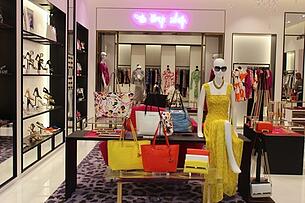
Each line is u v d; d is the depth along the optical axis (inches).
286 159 210.7
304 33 373.7
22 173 194.1
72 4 298.8
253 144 168.6
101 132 165.6
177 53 398.0
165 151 144.8
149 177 143.7
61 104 275.4
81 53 351.6
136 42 398.0
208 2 370.3
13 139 183.9
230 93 167.0
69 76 293.7
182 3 371.6
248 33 371.2
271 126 213.0
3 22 180.4
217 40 392.8
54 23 268.5
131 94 176.1
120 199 144.4
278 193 174.6
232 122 169.8
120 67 399.2
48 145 248.2
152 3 371.6
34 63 239.8
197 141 157.1
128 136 158.9
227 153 158.6
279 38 370.9
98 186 178.4
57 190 171.6
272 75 375.2
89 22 366.0
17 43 184.9
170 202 158.4
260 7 369.1
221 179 155.8
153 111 162.9
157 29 373.4
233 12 370.0
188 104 397.1
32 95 243.4
